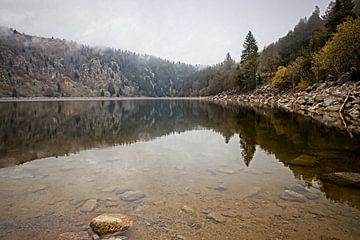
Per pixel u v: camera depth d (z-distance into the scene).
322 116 30.42
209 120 33.31
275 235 6.30
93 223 6.56
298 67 67.75
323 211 7.52
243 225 6.80
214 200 8.43
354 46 41.06
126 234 6.39
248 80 94.38
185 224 6.88
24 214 7.53
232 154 14.78
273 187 9.50
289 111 39.81
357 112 28.47
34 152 15.86
